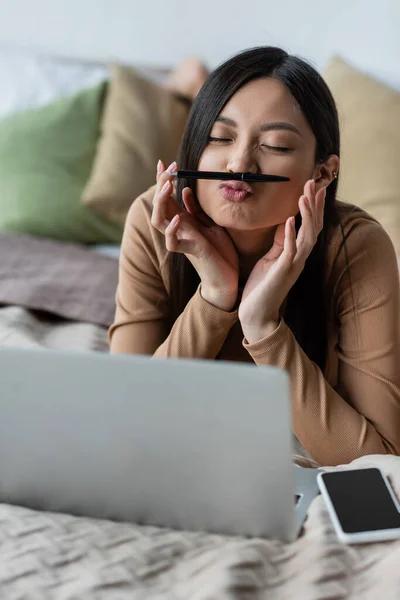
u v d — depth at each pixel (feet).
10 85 8.41
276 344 3.78
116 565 2.62
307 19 8.63
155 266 4.35
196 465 2.70
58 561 2.64
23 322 5.54
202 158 3.76
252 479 2.68
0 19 9.02
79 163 7.78
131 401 2.64
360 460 3.35
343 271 4.09
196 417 2.61
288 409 2.51
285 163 3.63
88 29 8.98
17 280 6.11
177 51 8.96
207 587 2.49
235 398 2.54
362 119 7.32
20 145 7.73
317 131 3.74
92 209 7.66
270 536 2.80
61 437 2.78
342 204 4.34
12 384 2.72
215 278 3.92
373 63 8.64
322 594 2.51
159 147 7.73
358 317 4.09
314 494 3.06
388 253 4.16
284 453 2.60
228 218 3.68
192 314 4.02
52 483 2.91
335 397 3.91
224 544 2.75
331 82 7.72
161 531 2.85
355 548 2.74
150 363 2.57
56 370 2.65
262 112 3.59
